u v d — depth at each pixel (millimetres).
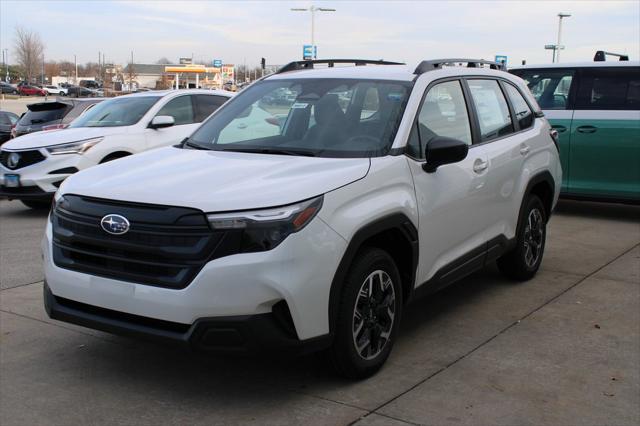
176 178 3650
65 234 3604
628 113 8414
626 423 3408
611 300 5438
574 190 8820
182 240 3266
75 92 68688
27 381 3822
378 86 4512
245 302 3205
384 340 3955
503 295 5566
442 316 5035
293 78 4977
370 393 3697
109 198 3504
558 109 8883
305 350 3393
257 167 3783
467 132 4875
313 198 3406
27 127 13922
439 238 4363
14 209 10039
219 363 4102
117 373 3941
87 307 3602
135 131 9398
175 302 3236
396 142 4098
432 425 3348
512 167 5328
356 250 3584
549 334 4664
